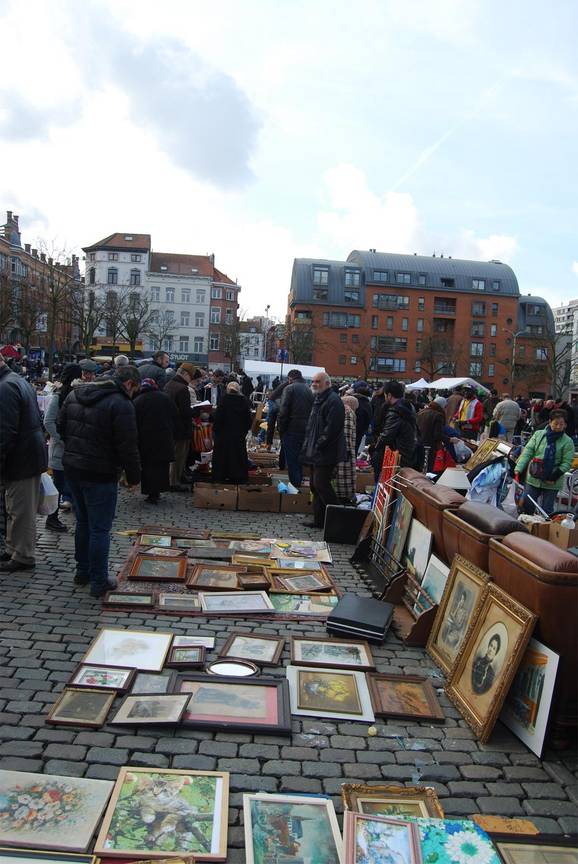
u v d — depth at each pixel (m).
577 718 3.73
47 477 6.68
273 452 15.73
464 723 4.04
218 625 5.34
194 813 3.05
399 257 99.06
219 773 3.33
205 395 21.64
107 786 3.19
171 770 3.32
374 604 5.57
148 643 4.77
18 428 6.13
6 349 21.56
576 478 10.70
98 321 58.34
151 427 9.76
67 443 5.71
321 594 6.14
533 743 3.73
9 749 3.47
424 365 94.31
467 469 9.61
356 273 96.31
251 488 9.90
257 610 5.59
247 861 2.78
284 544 7.68
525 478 9.39
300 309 95.25
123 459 5.62
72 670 4.40
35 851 2.77
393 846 2.86
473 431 16.52
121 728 3.73
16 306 49.91
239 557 6.95
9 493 6.34
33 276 73.94
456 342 96.62
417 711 4.09
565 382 62.62
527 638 3.78
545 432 9.16
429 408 11.56
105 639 4.80
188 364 11.14
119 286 92.50
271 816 3.04
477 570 4.57
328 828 3.00
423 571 5.62
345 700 4.19
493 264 101.00
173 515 9.27
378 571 6.73
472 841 2.91
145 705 3.89
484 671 4.09
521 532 4.32
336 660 4.70
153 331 86.38
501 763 3.64
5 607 5.44
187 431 10.99
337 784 3.38
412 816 3.11
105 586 5.81
